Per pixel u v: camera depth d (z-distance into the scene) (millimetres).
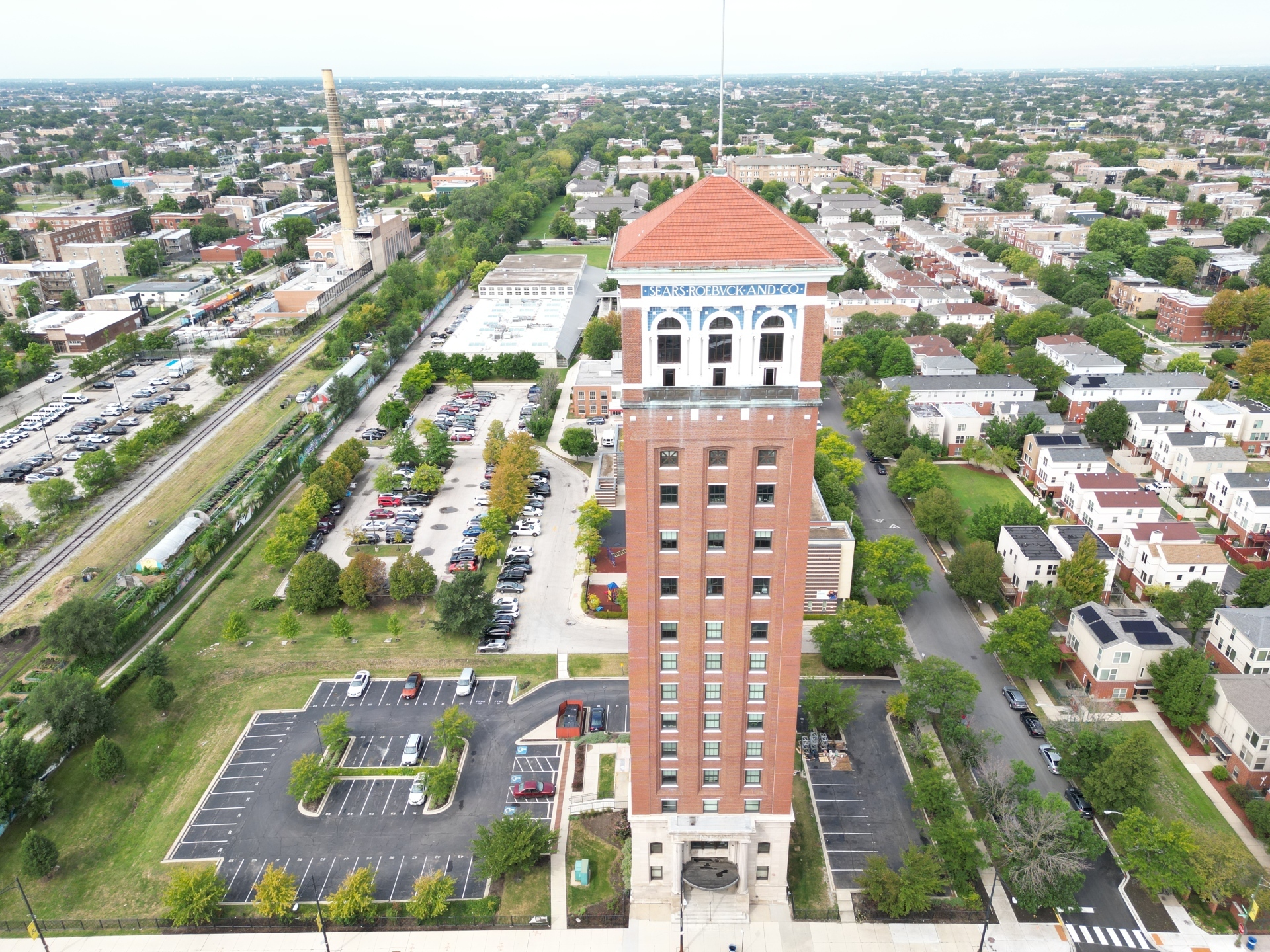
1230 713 95812
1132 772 86250
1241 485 146000
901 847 87375
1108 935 78188
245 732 105312
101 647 115438
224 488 168750
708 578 68438
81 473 165000
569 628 125375
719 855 81250
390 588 131375
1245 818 90375
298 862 86938
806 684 111438
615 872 85000
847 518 140750
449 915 80750
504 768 98812
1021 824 83375
